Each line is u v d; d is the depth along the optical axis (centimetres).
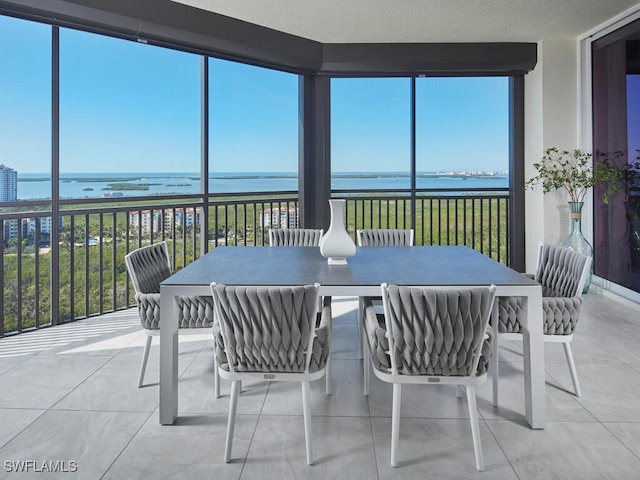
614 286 478
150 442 209
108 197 422
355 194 600
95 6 362
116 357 320
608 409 238
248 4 416
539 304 217
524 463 191
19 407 244
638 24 429
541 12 440
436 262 279
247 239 563
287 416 234
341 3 416
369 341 213
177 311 229
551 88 518
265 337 189
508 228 595
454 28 481
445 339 184
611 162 474
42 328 385
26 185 448
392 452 190
